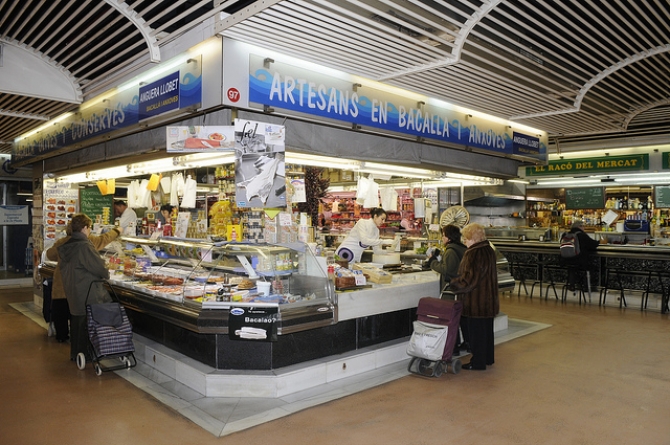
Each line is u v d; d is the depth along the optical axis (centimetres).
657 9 435
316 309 467
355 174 974
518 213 1453
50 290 724
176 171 764
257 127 478
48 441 365
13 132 872
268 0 365
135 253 648
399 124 621
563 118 780
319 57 495
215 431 379
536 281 1054
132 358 548
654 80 641
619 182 1223
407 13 394
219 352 466
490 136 780
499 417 407
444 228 612
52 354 597
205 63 460
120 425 391
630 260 941
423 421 399
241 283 485
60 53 557
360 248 776
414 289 597
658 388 474
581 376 511
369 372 521
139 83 552
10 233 1288
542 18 462
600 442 363
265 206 483
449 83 587
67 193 915
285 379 452
